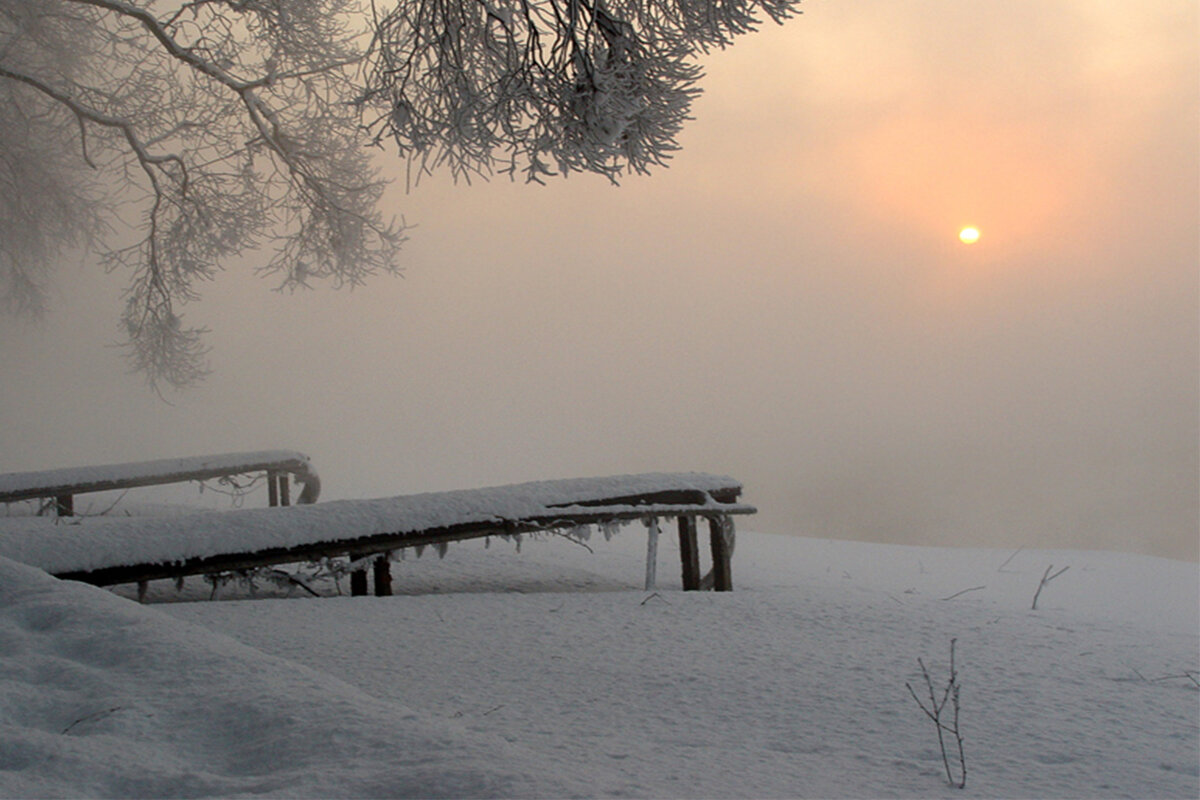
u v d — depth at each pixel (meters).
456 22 6.86
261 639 4.65
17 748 1.92
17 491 9.68
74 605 3.19
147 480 10.44
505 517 6.30
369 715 2.14
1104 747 3.19
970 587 9.30
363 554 6.12
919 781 2.81
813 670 4.22
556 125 6.56
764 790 2.60
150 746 2.02
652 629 5.02
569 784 1.80
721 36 6.65
